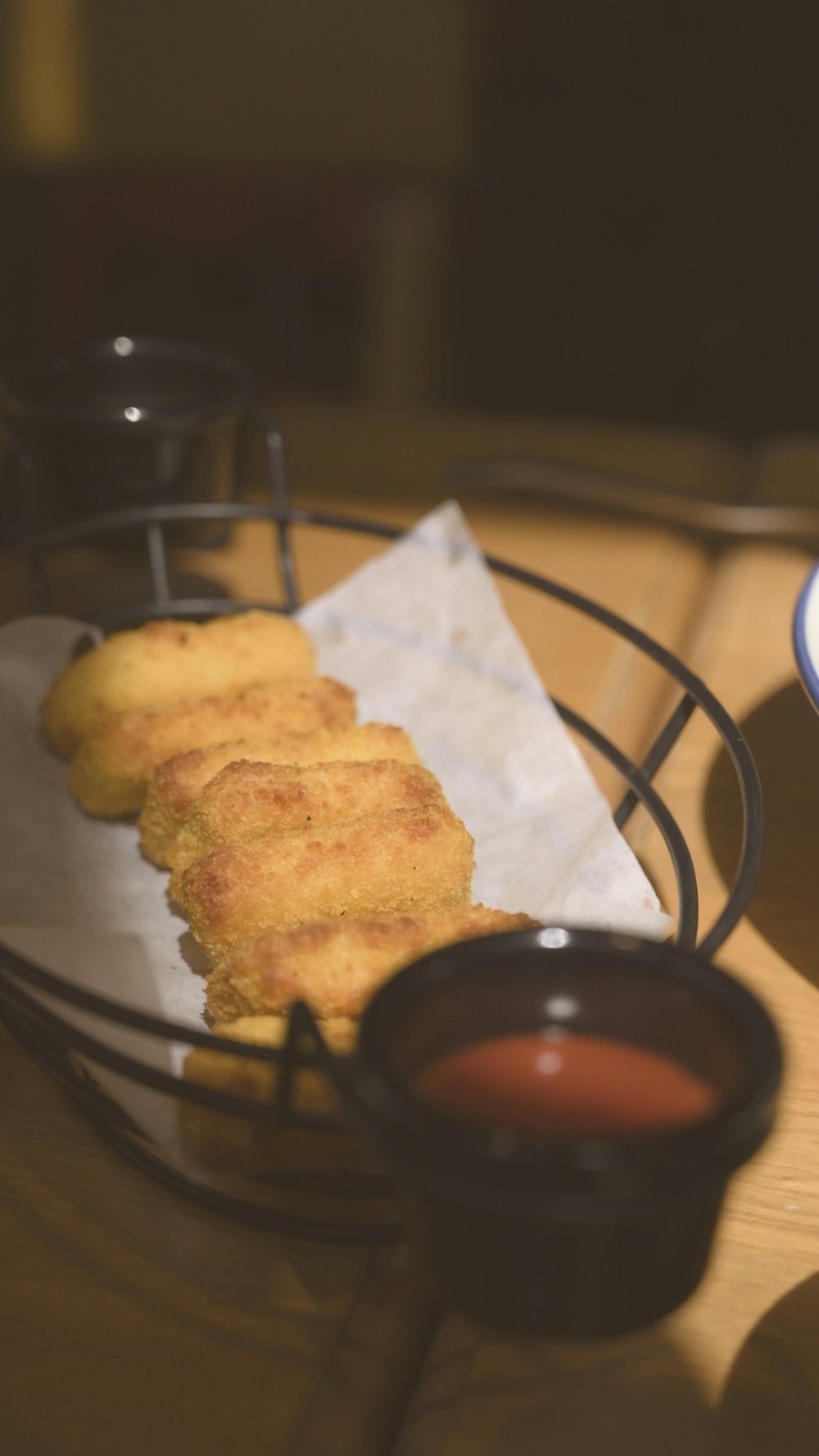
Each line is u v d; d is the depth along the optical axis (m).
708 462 0.86
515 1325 0.40
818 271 1.97
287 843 0.52
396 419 0.93
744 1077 0.38
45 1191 0.47
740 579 0.73
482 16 1.49
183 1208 0.47
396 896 0.52
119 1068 0.43
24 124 1.40
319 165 1.49
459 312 2.10
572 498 0.81
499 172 2.04
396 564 0.65
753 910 0.55
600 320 2.07
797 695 0.65
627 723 0.63
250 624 0.63
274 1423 0.43
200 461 0.66
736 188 2.00
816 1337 0.44
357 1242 0.45
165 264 2.10
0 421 0.65
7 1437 0.43
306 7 1.42
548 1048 0.40
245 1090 0.45
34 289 1.83
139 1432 0.43
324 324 2.10
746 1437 0.43
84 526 0.61
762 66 1.93
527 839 0.55
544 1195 0.36
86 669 0.60
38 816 0.57
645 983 0.40
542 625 0.70
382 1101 0.37
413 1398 0.43
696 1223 0.39
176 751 0.57
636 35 1.95
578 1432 0.43
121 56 1.42
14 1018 0.48
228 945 0.51
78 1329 0.44
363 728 0.58
